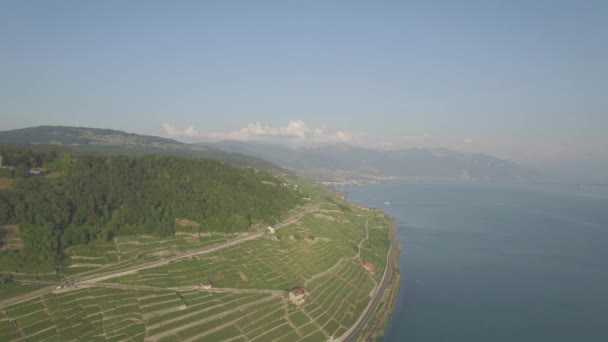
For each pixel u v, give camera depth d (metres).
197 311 154.00
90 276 160.12
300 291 181.75
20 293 139.25
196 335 140.62
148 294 155.50
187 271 180.12
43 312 132.50
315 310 177.88
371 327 179.38
